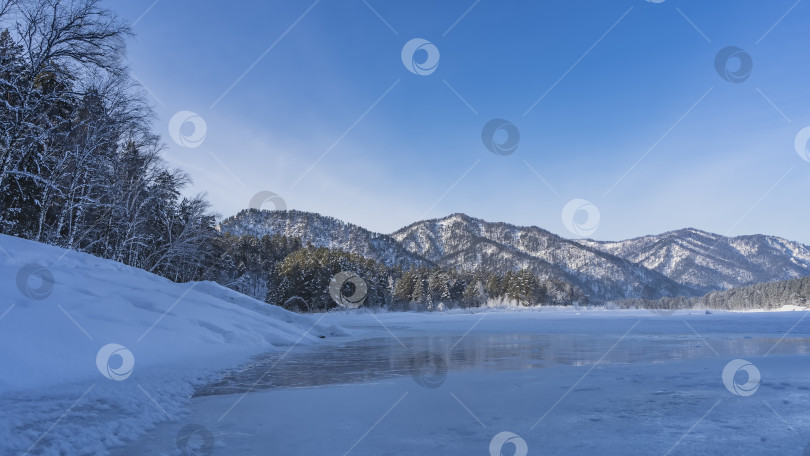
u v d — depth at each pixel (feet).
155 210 97.40
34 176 55.88
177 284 53.83
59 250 38.29
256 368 28.76
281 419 15.43
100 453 11.19
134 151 82.12
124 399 17.39
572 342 47.83
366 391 20.84
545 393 20.17
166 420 15.14
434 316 142.20
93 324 25.58
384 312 178.50
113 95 65.57
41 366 19.62
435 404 17.97
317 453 11.64
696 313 158.71
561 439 13.00
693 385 21.91
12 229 61.72
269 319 51.88
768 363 29.17
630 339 51.01
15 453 10.64
